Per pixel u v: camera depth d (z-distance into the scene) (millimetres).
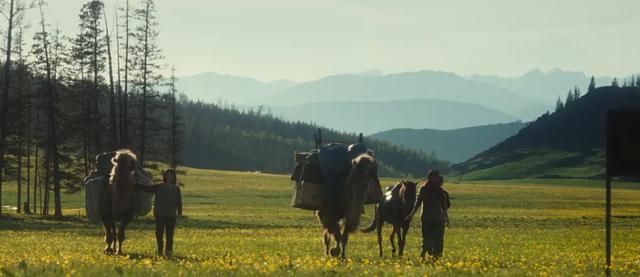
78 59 69562
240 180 158375
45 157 69938
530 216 77438
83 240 34375
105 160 23562
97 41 70000
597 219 72062
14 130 62938
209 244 30188
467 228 54312
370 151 20828
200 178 157375
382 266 16422
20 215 65875
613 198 134625
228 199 113062
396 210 23000
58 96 67500
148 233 45094
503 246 32062
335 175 19953
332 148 20188
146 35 71438
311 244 30203
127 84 71062
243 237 38281
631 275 15766
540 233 45406
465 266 16922
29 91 66688
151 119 70500
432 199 20906
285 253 23797
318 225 61469
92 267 15125
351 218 19859
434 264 17719
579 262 20578
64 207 93188
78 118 67625
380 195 20453
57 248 27125
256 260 18734
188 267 15406
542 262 20703
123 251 23969
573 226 60844
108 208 22016
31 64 67562
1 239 35062
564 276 15180
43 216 65750
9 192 110062
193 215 73125
